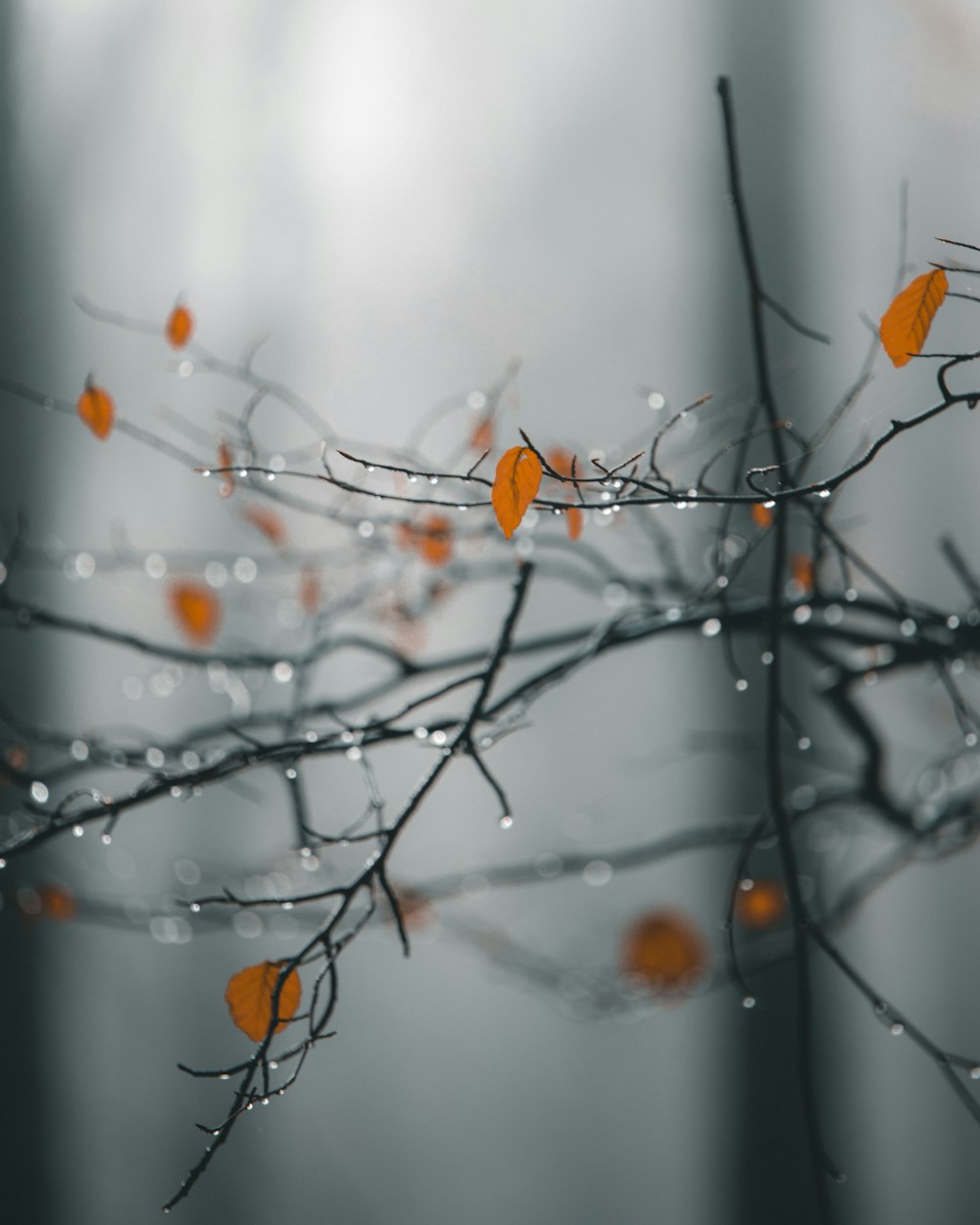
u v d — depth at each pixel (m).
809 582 3.55
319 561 3.70
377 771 6.16
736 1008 5.95
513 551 3.66
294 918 4.25
